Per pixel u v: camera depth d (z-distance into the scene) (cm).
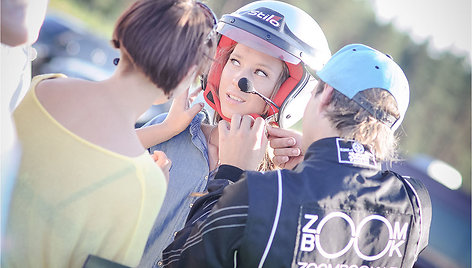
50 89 239
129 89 239
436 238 801
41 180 224
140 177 231
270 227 250
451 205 827
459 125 5744
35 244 225
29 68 272
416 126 5631
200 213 281
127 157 231
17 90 261
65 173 225
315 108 288
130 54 234
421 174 859
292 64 338
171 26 234
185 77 243
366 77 275
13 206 224
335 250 258
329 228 256
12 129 223
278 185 257
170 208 341
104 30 3344
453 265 787
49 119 230
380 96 274
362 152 275
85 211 225
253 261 252
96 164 226
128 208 230
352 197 262
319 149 276
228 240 253
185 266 265
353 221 260
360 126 273
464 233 795
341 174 267
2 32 224
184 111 343
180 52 235
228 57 348
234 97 344
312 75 368
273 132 343
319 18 5462
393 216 268
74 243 225
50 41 1417
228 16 343
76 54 1418
